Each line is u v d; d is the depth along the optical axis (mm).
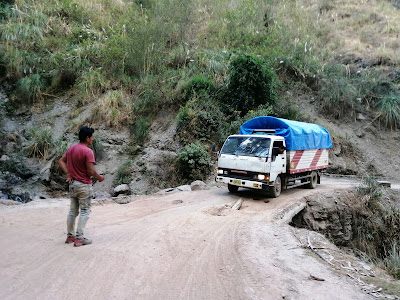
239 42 20969
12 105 16719
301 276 4082
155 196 10258
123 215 7473
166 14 20031
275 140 9383
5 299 3264
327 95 19141
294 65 20109
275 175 9164
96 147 14414
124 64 18250
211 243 5348
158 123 15953
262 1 24438
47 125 15836
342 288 3770
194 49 20016
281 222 7262
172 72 17641
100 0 23953
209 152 14500
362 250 10125
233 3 24812
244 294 3523
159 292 3551
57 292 3459
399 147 17875
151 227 6254
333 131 17766
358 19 26922
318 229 9414
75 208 5117
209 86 16562
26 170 12867
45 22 20625
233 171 9570
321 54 22266
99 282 3734
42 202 8844
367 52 22906
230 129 14805
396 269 5172
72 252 4672
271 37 21844
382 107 18828
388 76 20828
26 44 18844
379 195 11469
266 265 4398
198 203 8930
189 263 4430
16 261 4301
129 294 3479
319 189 11523
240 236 5754
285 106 17203
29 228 6031
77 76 18094
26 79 17062
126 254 4641
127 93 17281
